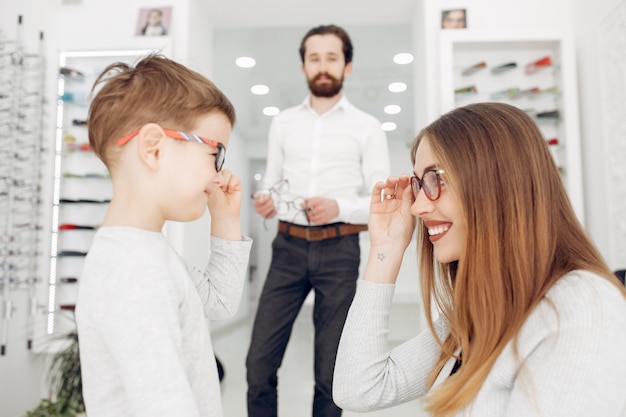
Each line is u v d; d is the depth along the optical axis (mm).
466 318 794
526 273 735
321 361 1942
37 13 2902
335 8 3350
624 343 629
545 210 753
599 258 761
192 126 800
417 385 976
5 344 2512
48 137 2795
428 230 886
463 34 2756
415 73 3367
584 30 2693
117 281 700
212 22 3539
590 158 2631
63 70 2818
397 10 3385
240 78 5605
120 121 772
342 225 2021
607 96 2408
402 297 4871
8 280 2572
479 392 725
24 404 2676
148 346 663
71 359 2365
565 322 652
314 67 2229
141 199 768
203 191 811
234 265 987
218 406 820
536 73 2828
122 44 2822
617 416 623
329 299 1973
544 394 638
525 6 2900
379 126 2264
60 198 2791
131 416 707
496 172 764
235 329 6305
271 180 2330
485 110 830
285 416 2668
